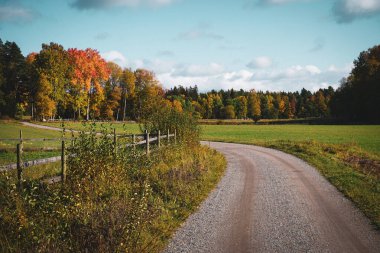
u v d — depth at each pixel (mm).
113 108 103312
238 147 32531
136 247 6461
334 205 10250
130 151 13461
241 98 153875
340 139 42750
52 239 6152
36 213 6715
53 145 27750
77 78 77125
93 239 6305
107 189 9344
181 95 149750
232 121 113688
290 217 9047
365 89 89938
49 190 7863
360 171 16578
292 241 7363
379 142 37188
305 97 170875
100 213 7090
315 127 79125
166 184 11508
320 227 8242
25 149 22984
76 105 78688
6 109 79750
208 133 60688
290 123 108000
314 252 6789
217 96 153625
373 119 91625
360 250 6875
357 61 99000
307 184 13539
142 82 104375
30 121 68000
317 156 22734
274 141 37625
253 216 9141
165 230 7812
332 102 103188
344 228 8164
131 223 6773
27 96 81688
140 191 9859
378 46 96875
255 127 84688
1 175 7426
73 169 9359
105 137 11117
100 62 81938
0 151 21969
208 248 6969
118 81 102875
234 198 11125
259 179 14656
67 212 6996
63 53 79750
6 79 82312
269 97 169250
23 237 6031
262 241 7363
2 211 6574
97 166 9773
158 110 24609
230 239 7473
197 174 14164
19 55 87938
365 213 9305
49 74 73500
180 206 9867
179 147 20219
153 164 14492
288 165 19141
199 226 8305
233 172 16594
